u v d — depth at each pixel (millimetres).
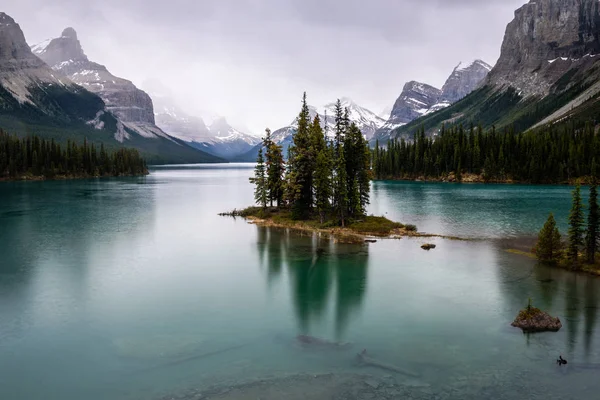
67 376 24375
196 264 50875
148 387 22891
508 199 118312
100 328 31547
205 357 26516
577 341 28375
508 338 29031
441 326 31484
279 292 40344
